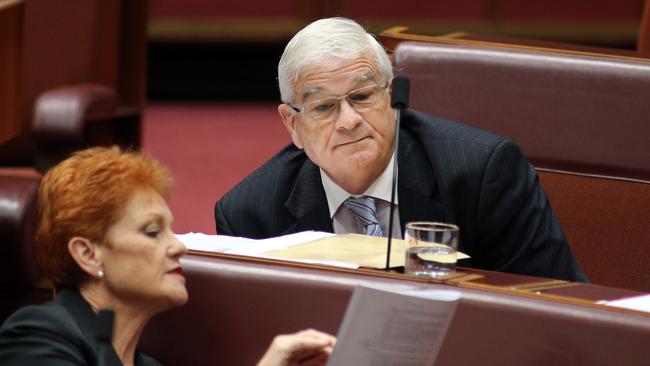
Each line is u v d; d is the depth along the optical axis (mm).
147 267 4367
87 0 9906
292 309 4473
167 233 4449
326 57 5453
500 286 4324
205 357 4641
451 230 4461
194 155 17156
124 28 10531
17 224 8258
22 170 9539
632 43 21062
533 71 6617
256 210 5965
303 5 21781
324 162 5598
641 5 20906
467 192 5648
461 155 5703
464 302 4223
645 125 6410
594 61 6520
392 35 7219
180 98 22859
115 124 10508
